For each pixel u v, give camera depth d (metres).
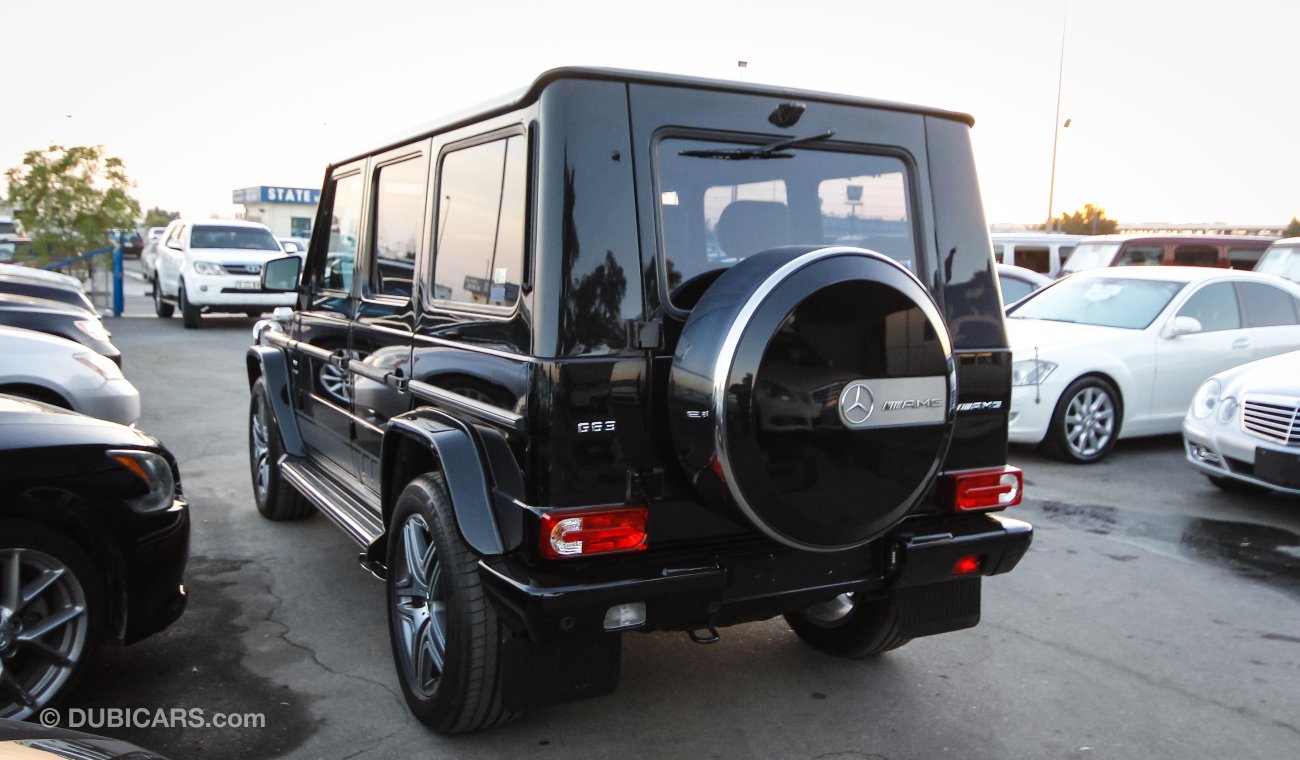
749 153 3.28
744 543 3.24
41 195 20.48
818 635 4.26
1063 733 3.65
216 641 4.33
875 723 3.69
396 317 4.12
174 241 19.98
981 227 3.73
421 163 3.96
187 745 3.41
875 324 2.99
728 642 4.44
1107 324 8.96
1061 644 4.49
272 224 36.81
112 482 3.66
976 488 3.56
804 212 3.41
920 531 3.45
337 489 4.92
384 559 3.93
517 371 3.03
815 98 3.41
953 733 3.63
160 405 10.24
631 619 3.01
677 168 3.16
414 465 3.75
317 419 5.39
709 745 3.50
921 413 3.11
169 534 3.85
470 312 3.41
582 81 3.02
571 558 2.94
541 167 2.99
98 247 21.03
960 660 4.30
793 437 2.90
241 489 7.02
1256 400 6.62
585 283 2.97
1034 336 8.53
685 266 3.15
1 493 3.38
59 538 3.49
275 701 3.77
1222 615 4.89
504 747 3.46
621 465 3.01
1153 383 8.59
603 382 2.98
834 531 3.04
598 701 3.84
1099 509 6.88
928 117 3.65
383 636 4.42
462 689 3.22
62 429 3.65
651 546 3.10
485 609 3.19
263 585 5.05
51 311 8.13
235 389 11.36
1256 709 3.87
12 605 3.37
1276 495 7.27
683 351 2.97
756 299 2.86
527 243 3.04
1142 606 5.00
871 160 3.53
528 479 2.98
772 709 3.79
